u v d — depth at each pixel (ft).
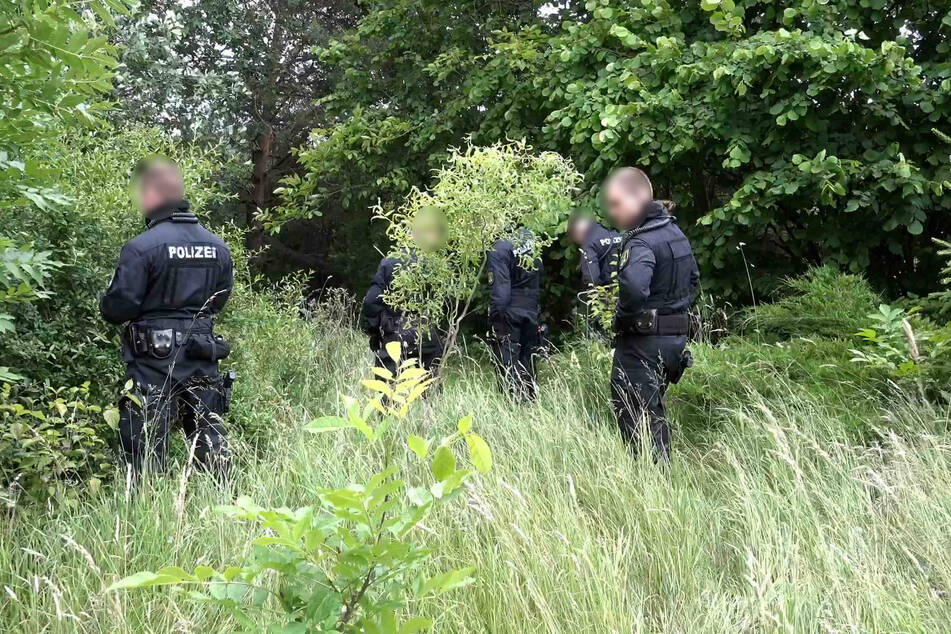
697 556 10.46
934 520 11.13
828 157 21.58
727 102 23.02
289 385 19.84
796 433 13.55
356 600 5.67
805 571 10.02
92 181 16.70
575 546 9.86
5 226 13.57
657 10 24.21
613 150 24.09
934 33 23.99
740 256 24.32
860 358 15.96
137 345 12.98
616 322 14.60
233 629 8.02
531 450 13.98
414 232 13.51
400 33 34.30
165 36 29.73
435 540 9.71
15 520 10.46
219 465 13.09
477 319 32.32
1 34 6.85
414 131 33.60
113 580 8.72
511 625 8.38
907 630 8.85
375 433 5.51
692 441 16.14
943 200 22.07
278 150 47.75
